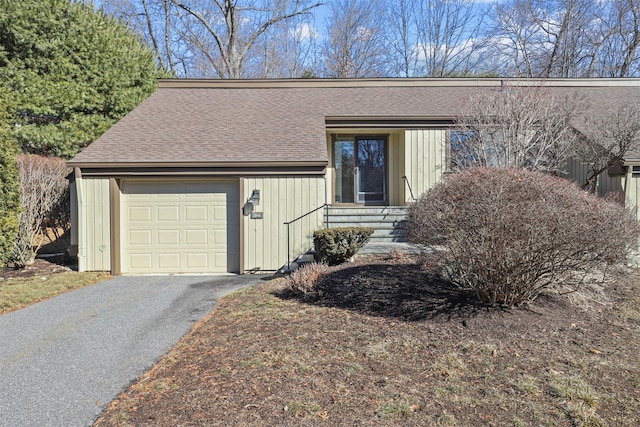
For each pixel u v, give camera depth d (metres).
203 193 9.26
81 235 8.93
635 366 3.78
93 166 8.86
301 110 11.64
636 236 4.49
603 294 5.39
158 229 9.23
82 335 5.02
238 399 3.28
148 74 16.23
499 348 4.11
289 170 9.10
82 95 13.63
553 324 4.62
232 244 9.28
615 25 24.53
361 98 12.42
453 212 4.44
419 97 12.33
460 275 4.93
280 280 7.72
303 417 3.02
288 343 4.31
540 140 9.27
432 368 3.72
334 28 29.59
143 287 7.68
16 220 8.67
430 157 10.97
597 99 11.86
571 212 4.14
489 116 9.38
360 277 6.32
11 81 12.70
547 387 3.40
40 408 3.34
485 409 3.11
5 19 12.59
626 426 2.93
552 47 26.27
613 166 8.88
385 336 4.43
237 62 25.61
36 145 12.76
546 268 4.47
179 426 2.97
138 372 3.98
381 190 12.20
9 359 4.32
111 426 3.04
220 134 10.21
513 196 4.30
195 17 25.50
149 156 9.09
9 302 6.39
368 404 3.17
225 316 5.46
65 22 13.70
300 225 9.12
